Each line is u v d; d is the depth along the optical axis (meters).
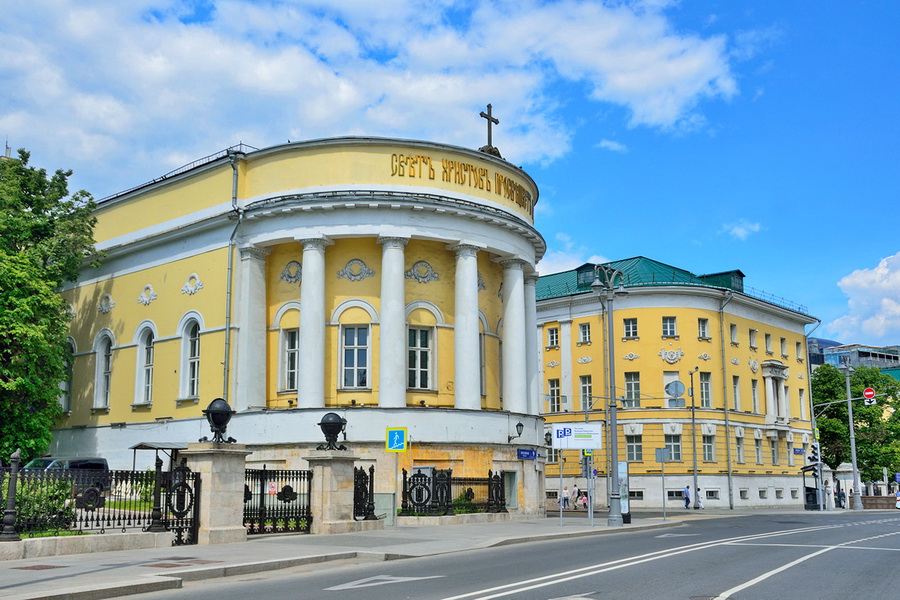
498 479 32.12
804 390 68.56
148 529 19.62
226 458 21.03
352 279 34.59
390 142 34.75
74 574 14.26
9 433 35.00
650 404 56.09
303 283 33.81
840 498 68.50
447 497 29.42
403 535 23.45
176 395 36.97
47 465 36.28
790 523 34.09
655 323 57.06
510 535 23.78
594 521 33.31
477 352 34.72
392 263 33.62
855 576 14.38
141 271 40.00
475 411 33.66
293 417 32.34
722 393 57.94
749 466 59.34
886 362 129.50
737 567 15.62
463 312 34.72
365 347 34.38
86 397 41.97
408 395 34.16
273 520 23.03
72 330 43.44
